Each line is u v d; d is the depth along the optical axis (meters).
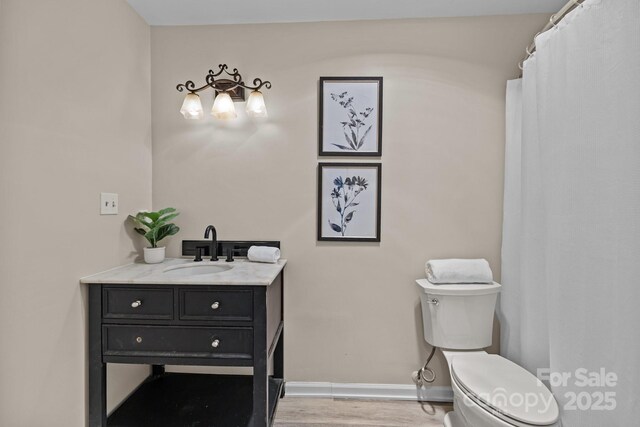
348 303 1.99
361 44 1.96
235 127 2.00
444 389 1.95
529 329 1.63
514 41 1.91
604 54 1.16
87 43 1.48
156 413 1.70
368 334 1.99
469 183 1.94
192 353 1.48
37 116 1.23
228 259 1.92
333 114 1.97
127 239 1.79
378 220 1.97
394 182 1.96
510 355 1.83
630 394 1.06
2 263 1.11
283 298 2.00
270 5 1.81
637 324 1.04
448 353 1.76
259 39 1.98
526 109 1.67
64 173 1.36
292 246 2.00
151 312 1.48
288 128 1.99
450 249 1.96
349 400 1.95
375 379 1.99
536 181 1.61
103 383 1.50
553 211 1.42
